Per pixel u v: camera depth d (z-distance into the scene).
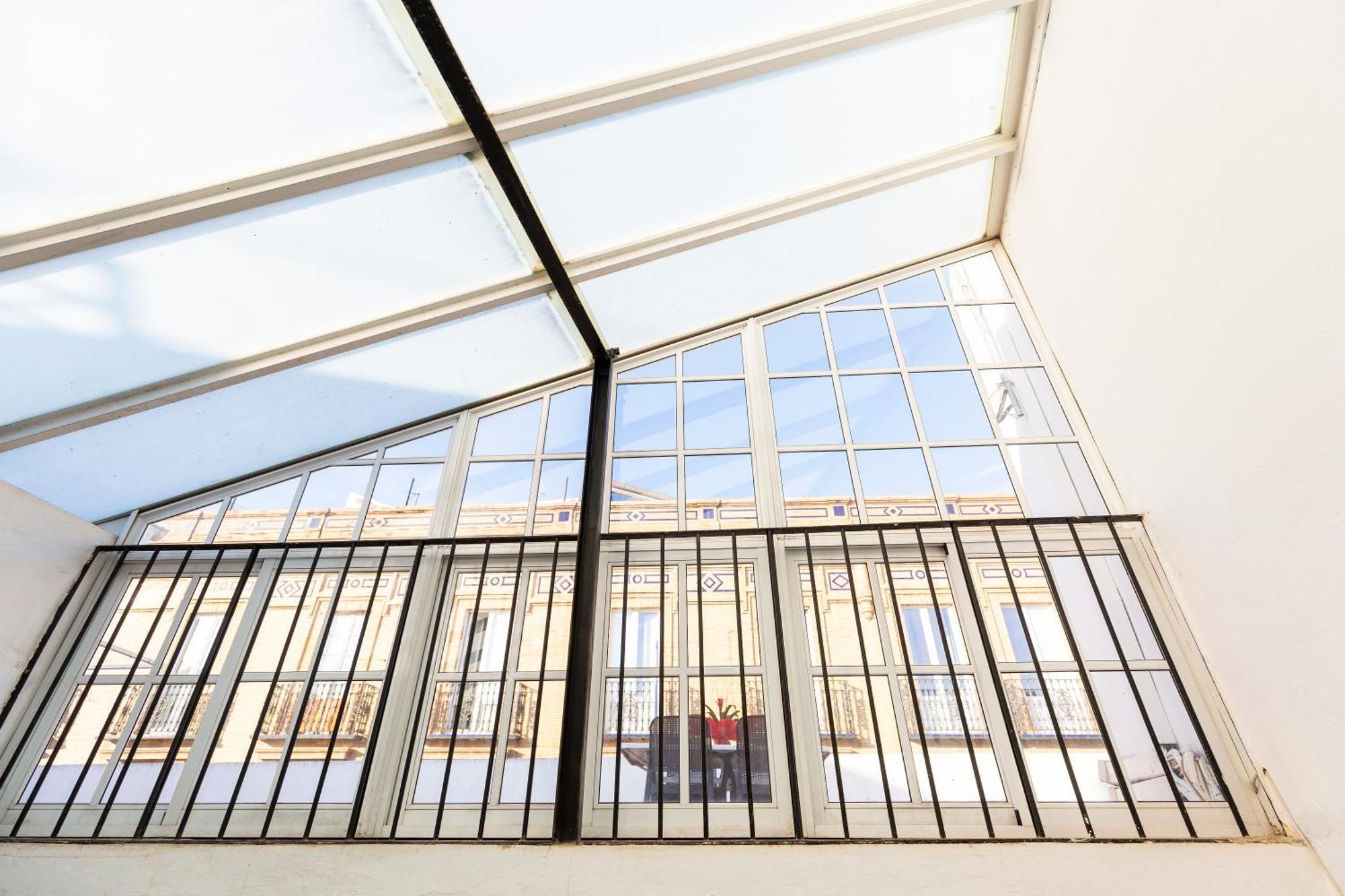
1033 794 2.02
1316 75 1.73
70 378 2.42
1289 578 1.92
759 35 2.47
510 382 3.40
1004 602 2.75
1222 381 2.14
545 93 2.33
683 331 3.60
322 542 2.62
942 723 2.51
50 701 2.61
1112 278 2.72
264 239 2.28
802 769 2.42
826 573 2.86
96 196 1.96
